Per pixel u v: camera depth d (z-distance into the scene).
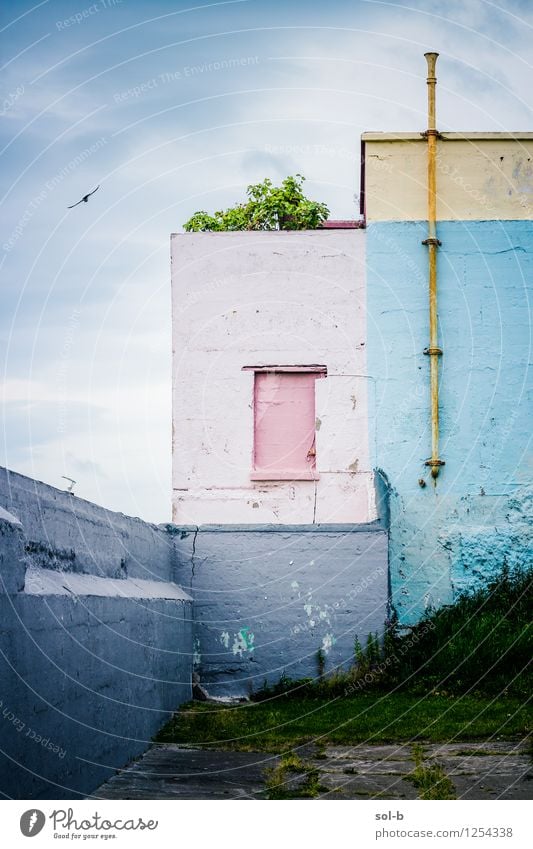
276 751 8.34
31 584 5.75
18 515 5.92
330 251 14.52
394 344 14.30
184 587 12.16
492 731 8.88
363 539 12.24
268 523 13.41
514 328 14.23
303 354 14.40
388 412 14.22
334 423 14.27
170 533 12.23
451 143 14.52
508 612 12.61
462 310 14.28
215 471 14.33
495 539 13.80
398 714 9.82
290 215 16.86
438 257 14.38
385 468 14.09
